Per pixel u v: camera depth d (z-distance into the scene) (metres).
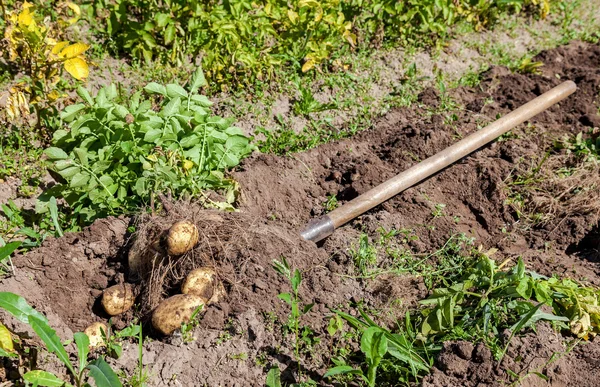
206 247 1.66
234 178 1.95
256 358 1.53
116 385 1.31
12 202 1.86
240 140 1.92
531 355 1.48
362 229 1.89
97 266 1.69
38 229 1.82
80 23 2.52
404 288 1.73
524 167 2.13
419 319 1.64
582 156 2.19
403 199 2.02
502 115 2.44
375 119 2.38
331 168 2.17
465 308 1.65
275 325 1.59
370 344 1.41
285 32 2.49
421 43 2.75
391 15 2.70
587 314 1.56
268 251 1.70
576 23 3.15
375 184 2.08
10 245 1.37
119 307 1.61
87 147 1.83
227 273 1.65
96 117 1.82
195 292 1.59
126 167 1.81
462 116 2.42
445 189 2.08
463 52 2.79
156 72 2.39
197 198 1.81
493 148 2.24
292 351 1.54
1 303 1.36
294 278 1.53
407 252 1.84
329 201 2.03
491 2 2.96
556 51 2.86
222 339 1.54
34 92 2.04
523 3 3.07
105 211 1.80
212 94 2.36
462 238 1.88
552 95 2.43
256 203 1.95
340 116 2.38
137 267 1.65
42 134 2.08
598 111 2.46
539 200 2.01
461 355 1.49
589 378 1.45
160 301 1.62
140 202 1.79
